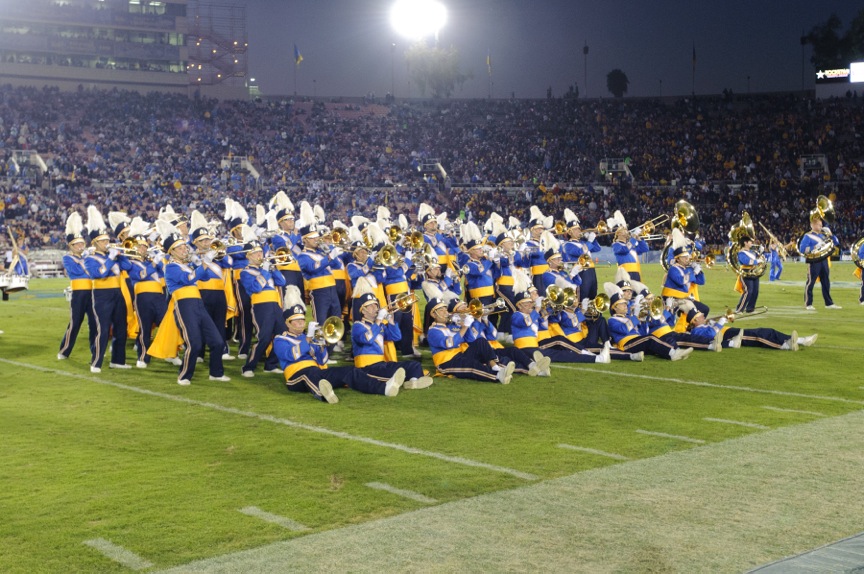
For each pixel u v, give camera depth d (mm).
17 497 6234
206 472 6859
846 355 12781
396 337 10711
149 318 12281
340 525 5629
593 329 12992
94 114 53062
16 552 5199
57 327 17281
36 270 36781
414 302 10789
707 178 55188
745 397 9750
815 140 56906
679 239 14719
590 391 10164
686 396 9828
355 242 13492
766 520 5676
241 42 64312
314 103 61750
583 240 16391
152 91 61406
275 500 6145
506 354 11477
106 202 44000
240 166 51344
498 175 55469
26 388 10641
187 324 10883
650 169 56156
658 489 6340
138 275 12250
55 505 6051
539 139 59344
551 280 14109
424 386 10195
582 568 4902
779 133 58188
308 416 8914
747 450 7418
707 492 6266
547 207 51281
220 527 5598
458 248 16438
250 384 10891
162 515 5836
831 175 53812
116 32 60875
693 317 13391
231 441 7883
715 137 58562
